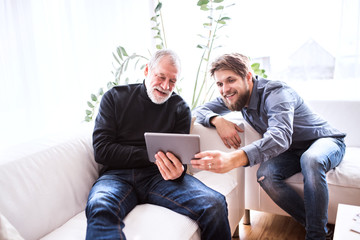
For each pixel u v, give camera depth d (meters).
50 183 1.28
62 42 2.67
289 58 2.43
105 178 1.41
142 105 1.59
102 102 1.57
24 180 1.20
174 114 1.63
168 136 1.20
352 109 1.98
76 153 1.45
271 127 1.44
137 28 2.74
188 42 2.68
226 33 2.55
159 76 1.51
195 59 2.71
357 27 2.17
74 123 2.83
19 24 2.46
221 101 1.91
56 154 1.37
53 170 1.32
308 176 1.43
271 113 1.51
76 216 1.33
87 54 2.76
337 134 1.68
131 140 1.55
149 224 1.18
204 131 1.74
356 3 2.14
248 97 1.71
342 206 1.16
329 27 2.28
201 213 1.23
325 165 1.46
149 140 1.24
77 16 2.70
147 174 1.44
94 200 1.19
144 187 1.40
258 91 1.67
